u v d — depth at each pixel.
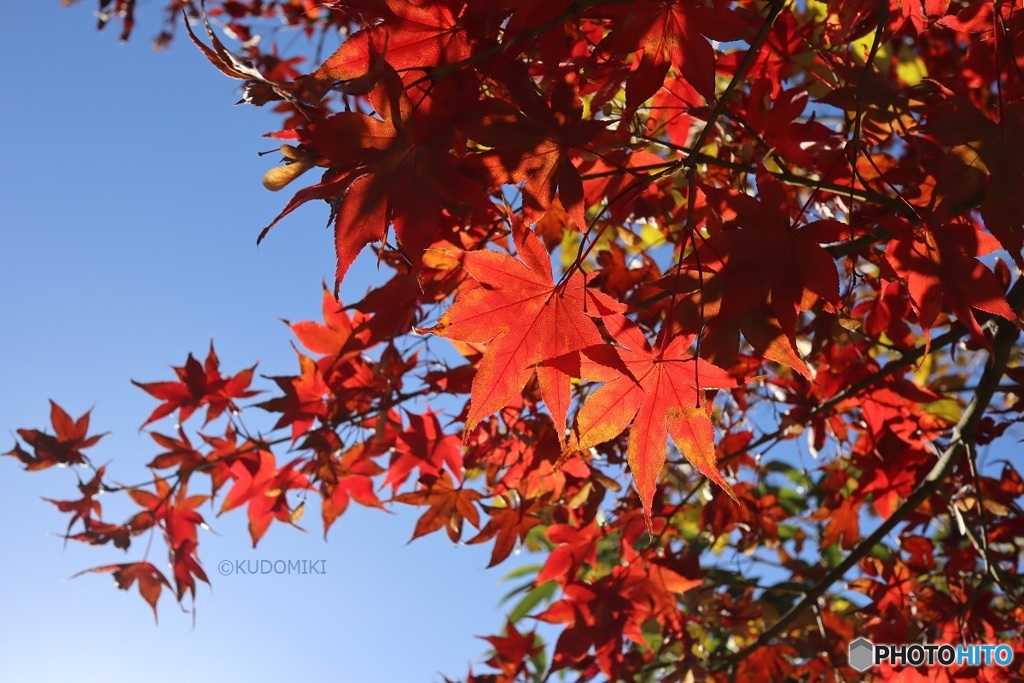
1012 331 0.56
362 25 0.38
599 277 0.57
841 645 0.72
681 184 0.57
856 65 0.49
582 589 0.64
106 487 0.60
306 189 0.38
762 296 0.40
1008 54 0.44
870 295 0.65
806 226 0.40
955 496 0.63
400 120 0.38
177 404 0.60
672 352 0.40
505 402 0.40
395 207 0.38
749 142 0.51
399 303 0.52
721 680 0.70
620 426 0.40
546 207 0.39
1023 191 0.40
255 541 0.62
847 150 0.41
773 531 0.71
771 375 0.65
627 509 0.65
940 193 0.41
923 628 0.63
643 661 0.65
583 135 0.39
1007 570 0.64
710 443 0.40
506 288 0.39
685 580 0.63
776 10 0.39
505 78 0.39
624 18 0.41
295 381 0.59
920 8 0.47
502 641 0.67
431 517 0.60
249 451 0.61
